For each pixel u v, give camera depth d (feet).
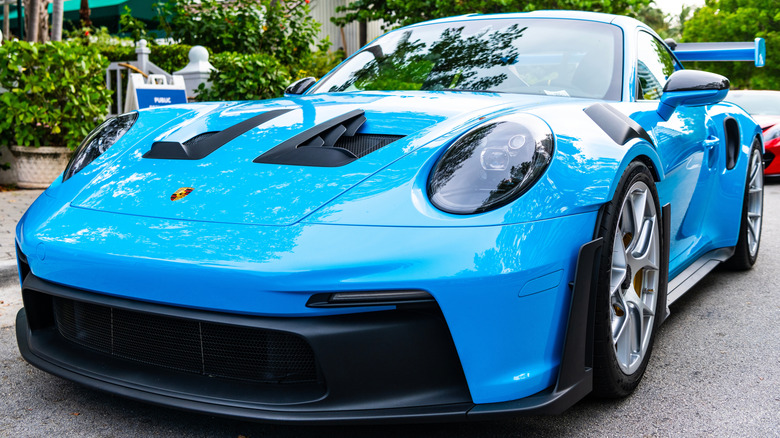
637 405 6.91
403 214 5.52
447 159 5.97
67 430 6.31
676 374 7.77
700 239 10.39
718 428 6.41
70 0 48.96
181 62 28.32
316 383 5.71
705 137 9.75
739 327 9.51
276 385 5.75
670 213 7.84
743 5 84.02
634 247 6.98
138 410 6.73
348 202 5.69
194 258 5.50
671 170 8.09
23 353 6.79
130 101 19.74
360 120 7.06
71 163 7.81
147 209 6.20
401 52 9.82
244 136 7.14
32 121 19.57
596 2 28.63
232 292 5.40
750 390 7.32
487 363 5.47
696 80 7.98
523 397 5.64
